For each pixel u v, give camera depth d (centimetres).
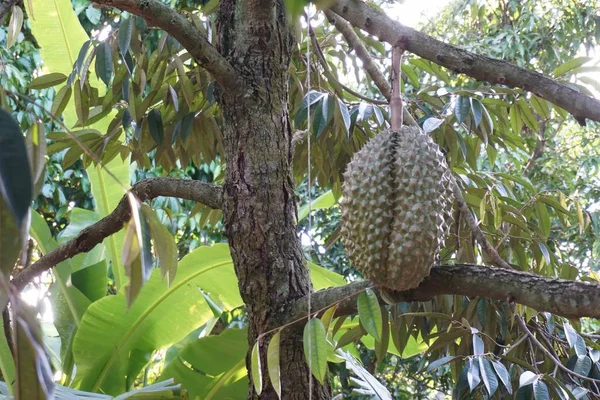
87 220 261
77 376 225
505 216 201
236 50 142
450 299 191
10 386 177
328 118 157
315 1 43
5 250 55
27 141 66
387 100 177
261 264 134
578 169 470
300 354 131
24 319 56
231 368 203
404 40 122
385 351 142
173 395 186
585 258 410
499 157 399
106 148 200
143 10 124
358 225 115
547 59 450
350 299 122
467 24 520
